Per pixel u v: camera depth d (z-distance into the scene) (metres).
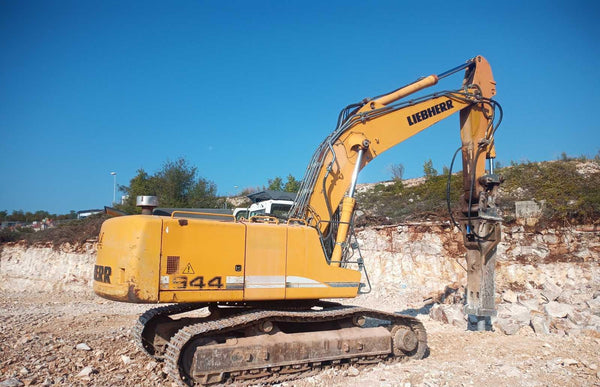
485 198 8.27
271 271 6.35
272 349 5.99
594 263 12.82
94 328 9.88
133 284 5.50
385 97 8.10
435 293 13.92
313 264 6.69
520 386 5.85
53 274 21.30
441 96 8.41
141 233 5.62
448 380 6.11
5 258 23.47
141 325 7.02
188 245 5.85
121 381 5.89
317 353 6.33
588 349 7.63
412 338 7.15
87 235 21.61
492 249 8.10
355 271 7.00
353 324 7.12
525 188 16.19
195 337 5.71
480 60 8.80
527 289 12.90
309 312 6.63
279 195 12.04
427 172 23.47
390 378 6.21
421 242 15.81
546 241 13.89
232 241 6.13
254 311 6.40
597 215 13.37
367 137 7.84
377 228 17.19
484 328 9.15
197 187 26.69
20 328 9.70
